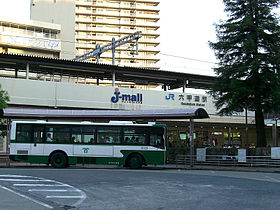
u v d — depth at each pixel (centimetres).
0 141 2858
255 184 1437
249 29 2608
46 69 3384
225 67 2705
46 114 2341
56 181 1423
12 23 5878
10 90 2891
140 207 886
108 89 3322
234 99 2588
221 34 2714
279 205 932
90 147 2177
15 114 2286
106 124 2203
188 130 3978
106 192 1145
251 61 2511
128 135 2195
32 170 1941
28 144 2177
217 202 973
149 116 2355
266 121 3431
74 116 2373
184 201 987
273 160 2462
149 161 2172
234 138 4347
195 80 3922
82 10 10650
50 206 886
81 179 1505
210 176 1773
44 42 6034
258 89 2539
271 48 2505
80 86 3191
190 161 2458
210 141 4125
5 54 2905
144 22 11069
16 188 1214
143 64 10350
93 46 10244
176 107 3681
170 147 2836
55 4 6488
